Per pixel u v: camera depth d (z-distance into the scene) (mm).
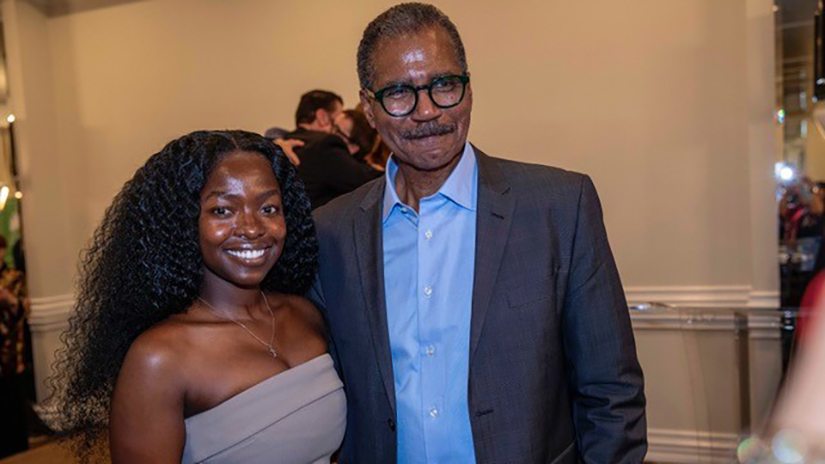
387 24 1290
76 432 1404
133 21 4602
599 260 1366
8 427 4156
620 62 3607
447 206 1381
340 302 1450
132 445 1197
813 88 3211
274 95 4285
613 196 3666
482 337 1305
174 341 1229
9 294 4316
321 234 1531
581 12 3650
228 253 1267
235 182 1265
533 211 1360
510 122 3814
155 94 4590
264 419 1253
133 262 1288
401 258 1410
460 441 1323
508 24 3779
